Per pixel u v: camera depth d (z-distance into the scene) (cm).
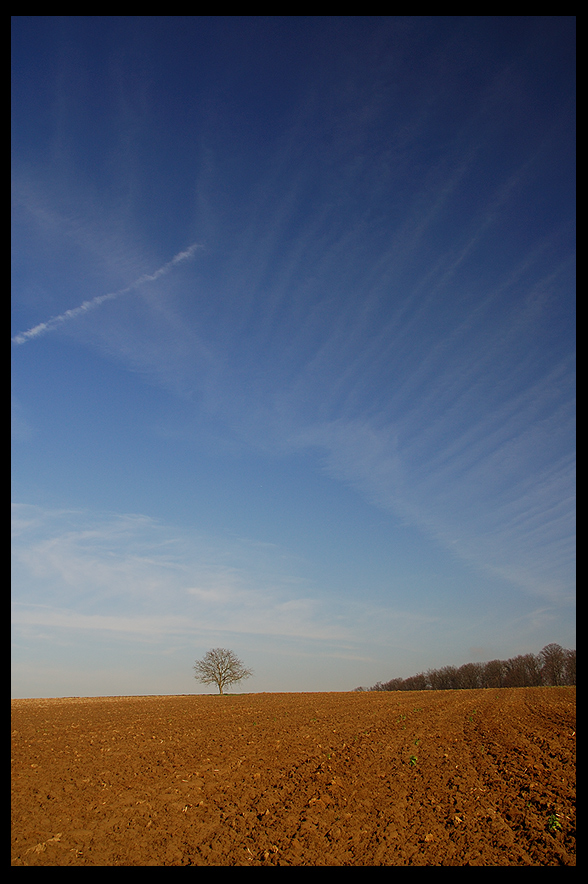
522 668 13538
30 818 1199
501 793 1406
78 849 1041
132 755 1944
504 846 1059
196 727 2884
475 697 5172
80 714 3775
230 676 7581
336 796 1409
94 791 1419
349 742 2311
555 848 1030
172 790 1448
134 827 1166
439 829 1162
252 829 1166
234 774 1653
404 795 1416
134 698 6197
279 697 6012
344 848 1066
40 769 1664
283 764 1816
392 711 3841
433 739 2377
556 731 2450
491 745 2159
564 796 1345
